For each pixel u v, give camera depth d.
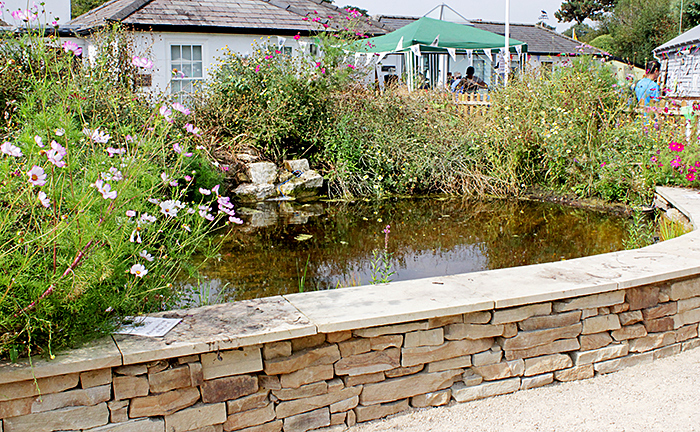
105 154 2.99
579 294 2.79
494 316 2.67
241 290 4.25
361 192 8.56
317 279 4.54
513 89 9.31
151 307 2.90
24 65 5.80
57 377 2.07
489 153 8.82
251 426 2.34
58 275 2.22
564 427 2.46
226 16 12.76
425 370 2.62
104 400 2.13
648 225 5.98
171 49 12.07
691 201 5.64
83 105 5.23
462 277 2.99
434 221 6.72
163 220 3.19
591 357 2.91
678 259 3.26
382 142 8.94
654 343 3.07
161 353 2.14
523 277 2.96
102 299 2.35
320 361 2.42
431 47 14.09
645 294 2.99
